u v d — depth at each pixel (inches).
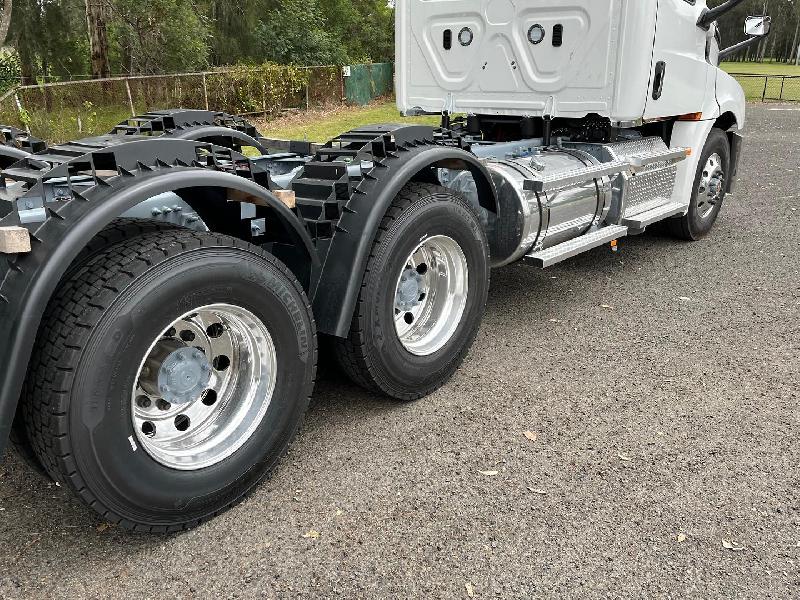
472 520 106.8
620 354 167.5
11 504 112.0
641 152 217.0
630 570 96.0
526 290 214.7
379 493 113.9
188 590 93.4
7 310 84.7
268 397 110.6
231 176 102.6
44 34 810.2
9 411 84.4
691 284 218.8
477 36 213.9
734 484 115.6
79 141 122.2
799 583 93.5
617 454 124.6
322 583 94.2
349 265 121.9
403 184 128.0
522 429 133.6
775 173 420.2
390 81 1074.1
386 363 132.5
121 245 94.8
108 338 88.0
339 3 1376.7
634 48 189.2
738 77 1573.6
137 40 872.9
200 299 97.1
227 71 772.6
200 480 102.2
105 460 90.6
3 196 92.0
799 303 201.0
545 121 206.5
